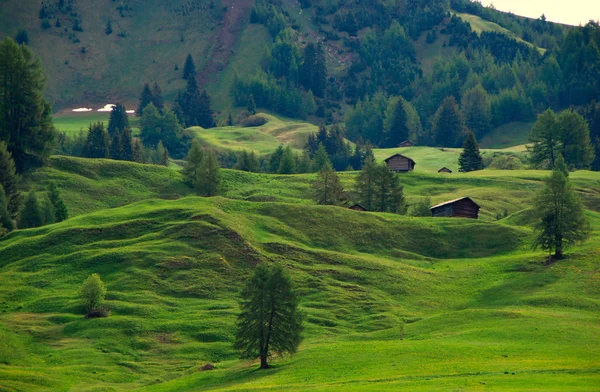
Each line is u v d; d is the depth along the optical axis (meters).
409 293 144.75
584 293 132.88
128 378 107.75
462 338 108.19
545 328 110.44
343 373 91.94
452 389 76.38
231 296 141.50
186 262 150.88
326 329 127.50
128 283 142.50
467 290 146.00
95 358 114.12
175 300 138.75
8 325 124.56
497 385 78.06
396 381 84.19
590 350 97.69
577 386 75.56
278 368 101.19
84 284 131.00
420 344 104.94
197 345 120.31
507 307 130.38
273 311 104.75
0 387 96.44
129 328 125.00
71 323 126.69
